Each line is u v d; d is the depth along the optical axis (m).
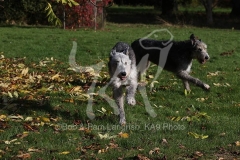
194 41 12.28
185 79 12.22
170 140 8.57
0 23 33.62
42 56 19.05
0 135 8.73
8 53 19.66
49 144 8.31
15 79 13.30
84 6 31.62
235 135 8.91
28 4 33.69
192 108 10.82
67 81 13.27
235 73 15.67
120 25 36.34
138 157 7.62
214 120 9.89
